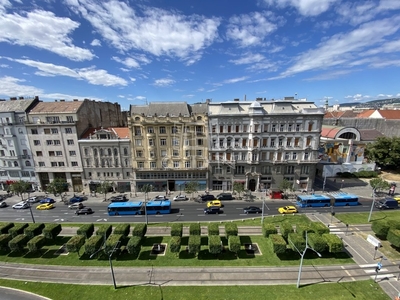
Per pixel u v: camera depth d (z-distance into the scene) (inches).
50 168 2758.4
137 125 2568.9
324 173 3093.0
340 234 1675.7
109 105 3412.9
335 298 1087.6
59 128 2635.3
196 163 2662.4
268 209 2197.3
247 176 2620.6
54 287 1203.2
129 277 1266.0
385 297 1092.5
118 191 2770.7
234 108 2485.2
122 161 2687.0
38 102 2901.1
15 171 2849.4
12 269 1368.1
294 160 2534.5
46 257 1478.8
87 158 2704.2
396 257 1395.2
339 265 1334.9
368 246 1520.7
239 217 2033.7
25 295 1151.0
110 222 1988.2
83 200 2566.4
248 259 1400.1
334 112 5128.0
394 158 2984.7
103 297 1122.7
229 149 2532.0
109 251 1360.7
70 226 1913.1
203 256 1438.2
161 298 1109.7
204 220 1984.5
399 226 1492.4
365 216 1984.5
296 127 2443.4
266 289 1154.0
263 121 2427.4
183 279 1240.8
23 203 2400.3
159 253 1486.2
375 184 2223.2
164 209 2137.1
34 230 1601.9
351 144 3070.9
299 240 1385.3
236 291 1144.8
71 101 2874.0
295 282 1205.7
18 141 2741.1
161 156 2650.1
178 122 2534.5
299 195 2338.8
